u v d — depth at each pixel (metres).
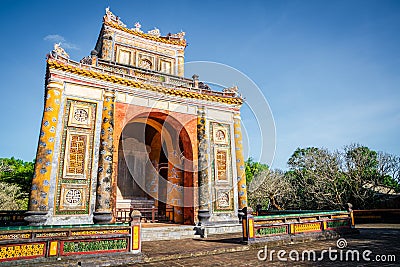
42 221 10.45
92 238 7.62
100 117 12.77
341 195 24.36
